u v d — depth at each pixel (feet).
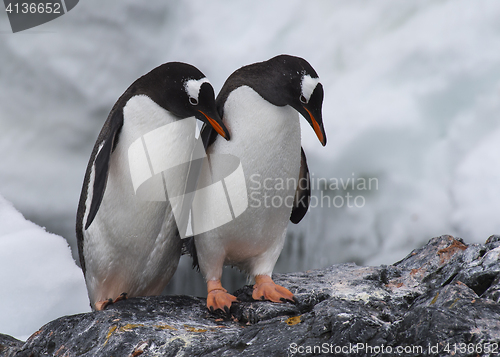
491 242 35.94
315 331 22.84
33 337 30.22
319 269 39.86
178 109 29.91
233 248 32.73
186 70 29.60
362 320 22.53
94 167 30.01
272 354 21.95
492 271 27.61
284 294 31.96
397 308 30.63
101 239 32.91
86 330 28.68
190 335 26.71
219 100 31.17
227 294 32.24
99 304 34.35
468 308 21.70
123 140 30.68
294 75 29.12
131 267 34.06
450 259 36.11
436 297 24.67
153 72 30.53
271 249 33.37
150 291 36.68
